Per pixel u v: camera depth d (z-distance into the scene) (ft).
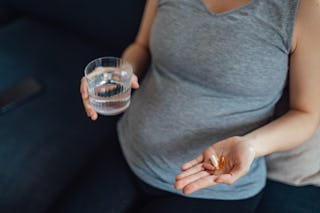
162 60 2.53
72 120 3.13
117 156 2.74
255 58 2.21
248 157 2.02
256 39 2.18
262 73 2.23
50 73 3.50
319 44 2.09
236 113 2.37
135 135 2.58
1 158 2.85
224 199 2.43
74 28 3.85
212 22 2.25
